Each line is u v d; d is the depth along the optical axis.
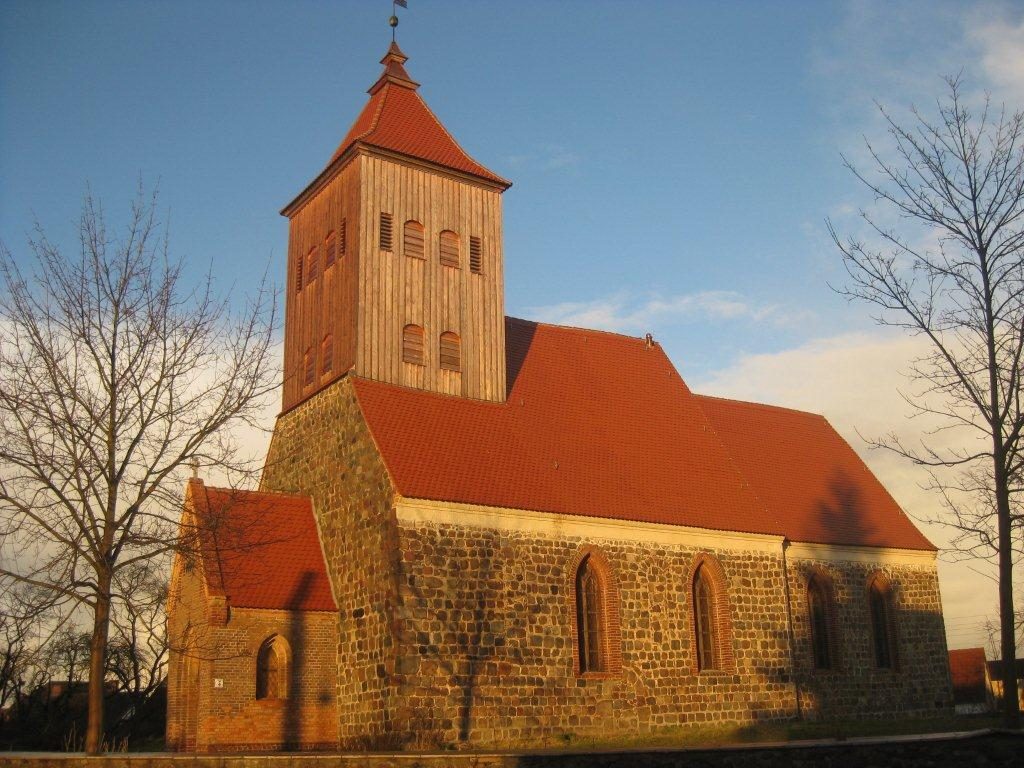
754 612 40.94
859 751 22.81
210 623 32.88
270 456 42.28
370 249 38.91
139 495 26.22
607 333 48.22
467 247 41.72
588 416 42.59
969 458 25.25
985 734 22.59
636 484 40.09
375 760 23.11
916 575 47.78
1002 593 24.16
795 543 43.41
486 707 32.78
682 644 38.22
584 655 36.00
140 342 27.09
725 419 49.25
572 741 33.97
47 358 25.95
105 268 27.52
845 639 44.03
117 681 49.72
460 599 33.28
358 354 37.59
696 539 39.97
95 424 26.16
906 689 45.38
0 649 42.84
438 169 41.50
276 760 23.03
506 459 37.44
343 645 34.81
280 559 36.00
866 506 49.00
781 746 22.98
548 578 35.44
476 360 40.62
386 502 33.75
